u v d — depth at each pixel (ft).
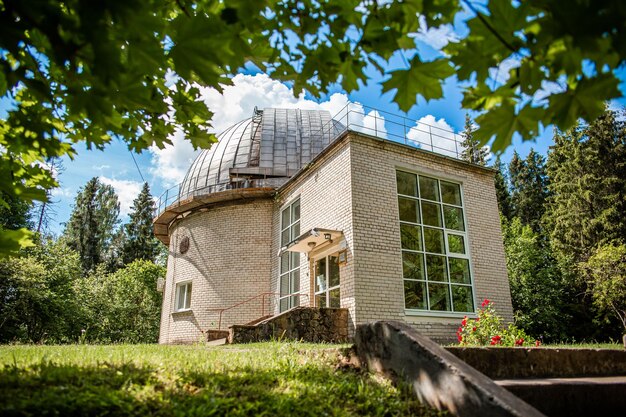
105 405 8.21
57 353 15.33
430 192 37.91
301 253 40.27
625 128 86.43
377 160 35.53
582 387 11.34
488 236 39.19
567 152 90.33
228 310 44.78
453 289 35.63
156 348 19.35
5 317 64.90
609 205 80.18
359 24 6.87
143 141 11.73
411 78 6.28
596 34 5.24
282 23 7.18
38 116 9.86
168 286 53.52
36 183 12.03
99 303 99.76
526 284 75.82
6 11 5.72
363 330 12.89
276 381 11.28
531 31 5.67
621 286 62.49
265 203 48.29
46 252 86.17
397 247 33.71
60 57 6.06
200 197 48.52
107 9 5.47
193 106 11.32
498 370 12.69
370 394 10.54
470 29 5.80
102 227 157.58
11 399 8.21
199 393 9.65
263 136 58.54
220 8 7.43
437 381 9.95
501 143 6.29
